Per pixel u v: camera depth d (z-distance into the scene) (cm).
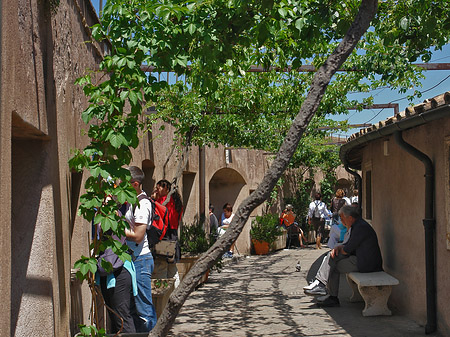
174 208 754
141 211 544
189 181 1416
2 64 300
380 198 926
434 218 658
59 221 458
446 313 621
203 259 281
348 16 514
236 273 1329
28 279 426
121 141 414
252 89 937
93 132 427
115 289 524
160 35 435
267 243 1839
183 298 279
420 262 711
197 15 445
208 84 496
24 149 430
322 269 856
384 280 759
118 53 427
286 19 480
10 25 318
